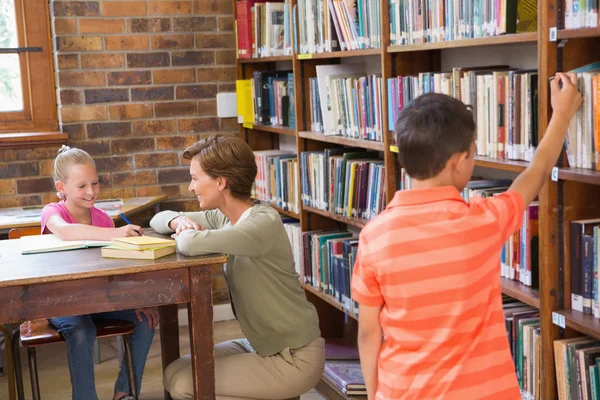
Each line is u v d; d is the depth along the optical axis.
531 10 2.28
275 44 4.19
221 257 2.40
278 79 4.29
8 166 4.36
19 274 2.23
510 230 1.71
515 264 2.50
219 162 2.54
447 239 1.62
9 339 3.18
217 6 4.67
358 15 3.28
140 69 4.57
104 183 4.59
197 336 2.42
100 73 4.51
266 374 2.54
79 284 2.29
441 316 1.62
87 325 2.78
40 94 4.54
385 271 1.65
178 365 2.67
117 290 2.33
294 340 2.58
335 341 4.01
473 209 1.66
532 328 2.37
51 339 2.80
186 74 4.66
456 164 1.67
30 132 4.52
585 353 2.14
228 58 4.73
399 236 1.64
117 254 2.43
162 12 4.57
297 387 2.57
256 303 2.55
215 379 2.53
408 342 1.65
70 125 4.49
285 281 2.59
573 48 2.14
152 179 4.68
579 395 2.17
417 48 2.80
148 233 2.87
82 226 2.72
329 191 3.62
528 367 2.39
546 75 2.13
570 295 2.25
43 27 4.50
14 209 4.34
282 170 4.18
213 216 2.87
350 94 3.41
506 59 2.79
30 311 2.26
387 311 1.69
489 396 1.62
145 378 3.82
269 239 2.50
